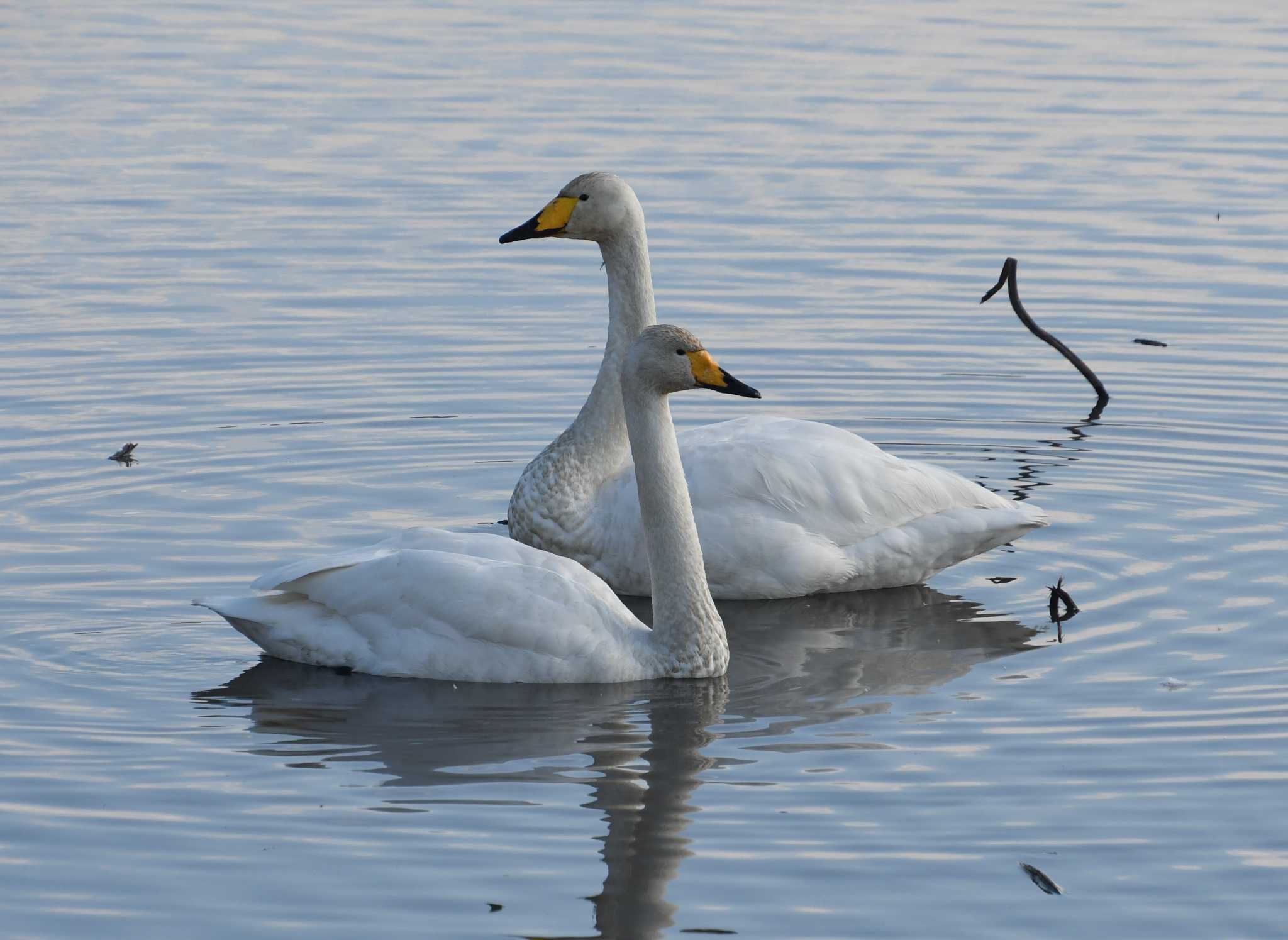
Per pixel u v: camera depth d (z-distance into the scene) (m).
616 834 10.58
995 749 11.80
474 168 27.53
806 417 19.27
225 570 14.86
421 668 13.15
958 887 9.99
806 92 31.53
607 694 12.94
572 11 38.31
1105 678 13.04
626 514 15.47
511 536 15.91
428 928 9.57
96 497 16.41
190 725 12.12
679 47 34.91
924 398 19.75
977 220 25.31
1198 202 26.05
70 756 11.55
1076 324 21.88
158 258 23.70
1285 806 10.91
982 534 15.48
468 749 11.84
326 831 10.59
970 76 32.62
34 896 9.84
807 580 15.22
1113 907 9.80
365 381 19.88
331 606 13.36
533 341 21.17
